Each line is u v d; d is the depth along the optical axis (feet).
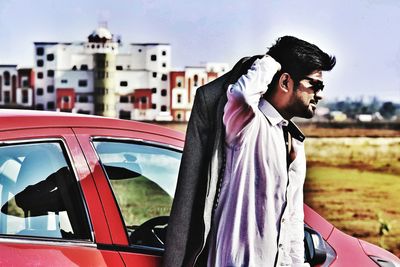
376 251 13.84
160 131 12.35
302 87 11.57
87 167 11.25
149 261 11.40
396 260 14.02
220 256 11.21
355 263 13.14
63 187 11.00
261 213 11.30
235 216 11.19
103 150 11.57
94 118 11.75
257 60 11.26
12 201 10.66
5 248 10.24
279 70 11.55
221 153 11.23
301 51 11.51
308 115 11.72
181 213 11.19
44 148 11.00
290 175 11.75
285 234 11.53
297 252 11.80
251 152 11.30
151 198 12.25
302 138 11.76
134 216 12.12
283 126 11.68
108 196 11.27
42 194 10.85
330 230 13.51
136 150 12.00
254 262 11.25
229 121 11.09
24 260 10.24
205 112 11.34
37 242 10.52
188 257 11.13
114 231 11.15
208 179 11.14
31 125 10.99
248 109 10.96
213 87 11.43
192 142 11.32
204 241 11.10
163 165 12.34
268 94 11.61
